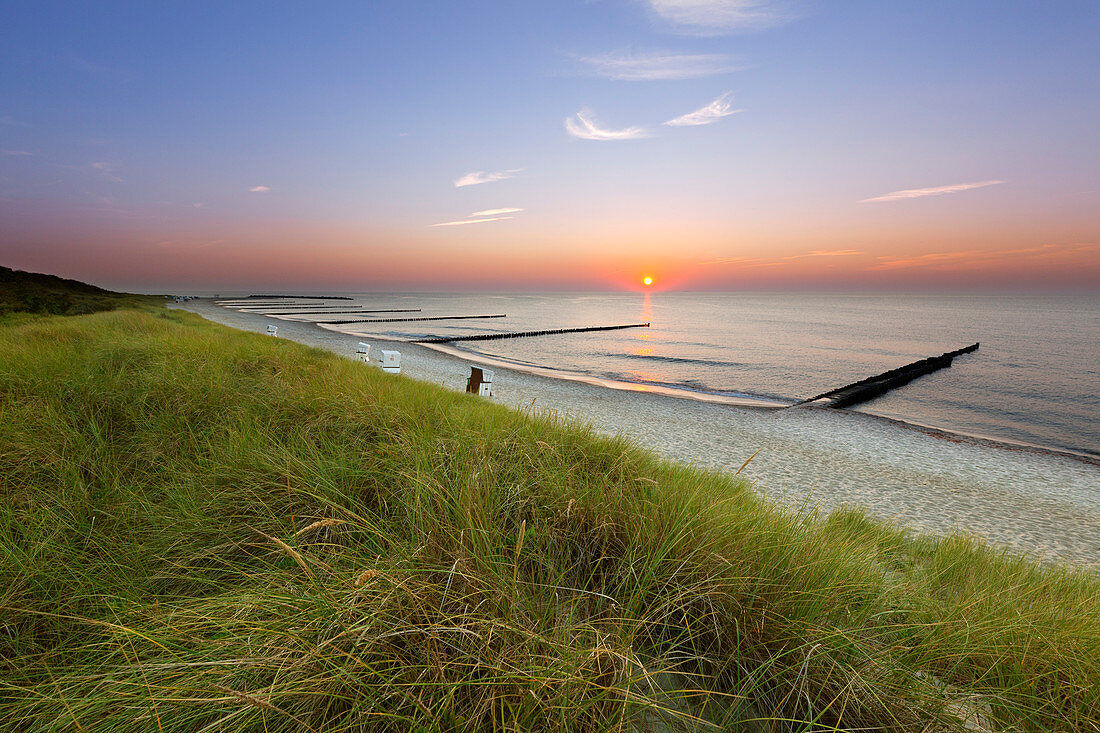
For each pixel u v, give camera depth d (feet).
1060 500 32.68
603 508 8.93
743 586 6.73
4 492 9.33
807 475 33.22
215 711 4.47
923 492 31.78
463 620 5.40
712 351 148.36
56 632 6.13
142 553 7.79
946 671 6.44
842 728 4.96
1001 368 115.03
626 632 5.87
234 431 12.34
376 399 17.04
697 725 5.11
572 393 63.16
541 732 4.60
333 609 5.38
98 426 13.30
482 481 9.37
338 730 4.47
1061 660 6.69
